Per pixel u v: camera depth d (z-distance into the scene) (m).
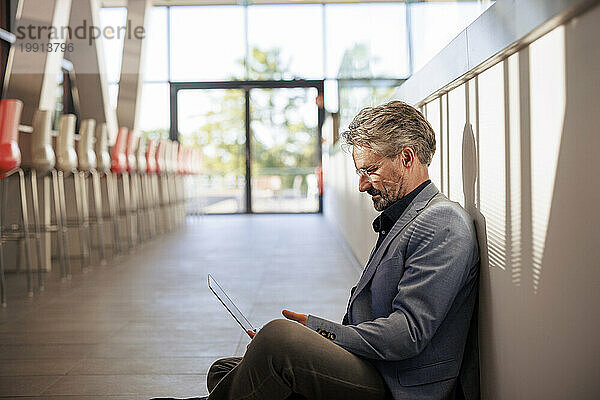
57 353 3.01
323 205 12.74
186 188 11.64
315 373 1.49
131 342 3.20
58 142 5.43
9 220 5.83
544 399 1.28
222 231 9.12
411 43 3.18
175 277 5.18
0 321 3.69
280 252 6.66
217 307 4.00
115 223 6.89
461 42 1.69
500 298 1.51
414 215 1.67
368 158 1.70
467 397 1.67
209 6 12.84
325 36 12.76
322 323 1.57
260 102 12.83
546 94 1.23
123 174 7.45
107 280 5.09
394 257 1.62
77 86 8.86
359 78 6.13
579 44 1.09
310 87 12.81
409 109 1.70
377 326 1.52
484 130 1.60
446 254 1.55
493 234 1.54
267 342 1.49
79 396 2.43
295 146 12.82
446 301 1.53
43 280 5.15
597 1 1.02
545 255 1.25
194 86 12.81
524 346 1.37
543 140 1.25
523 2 1.25
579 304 1.12
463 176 1.80
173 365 2.80
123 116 10.17
